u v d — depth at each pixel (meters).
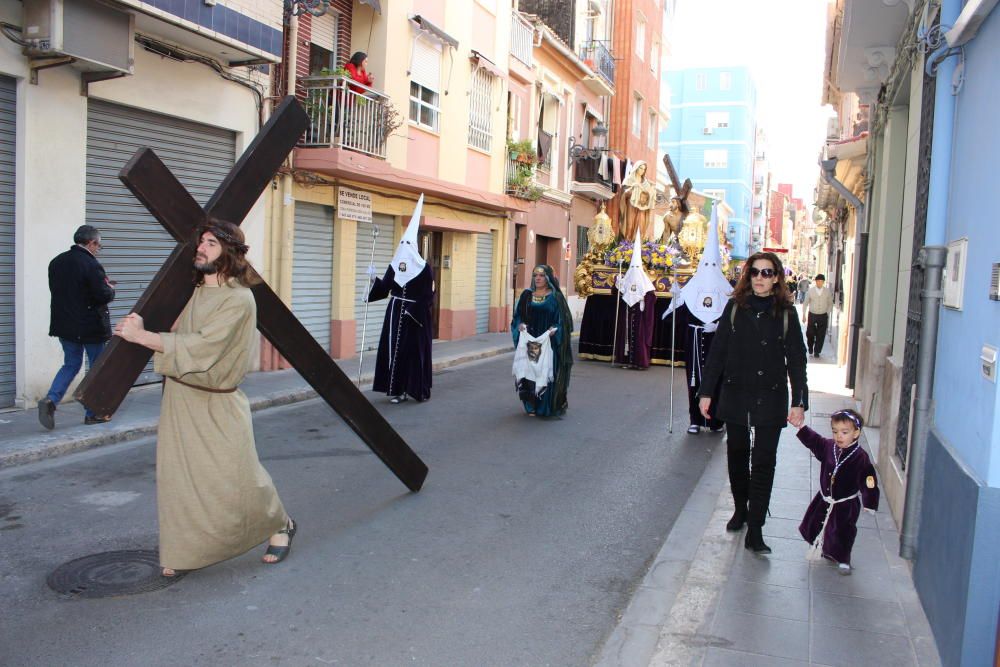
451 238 18.66
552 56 24.50
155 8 8.98
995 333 3.40
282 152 4.88
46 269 8.87
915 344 5.73
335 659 3.87
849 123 22.67
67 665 3.70
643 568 5.27
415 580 4.87
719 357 5.55
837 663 3.83
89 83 9.19
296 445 8.16
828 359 19.50
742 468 5.70
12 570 4.73
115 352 3.91
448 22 17.05
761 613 4.40
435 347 17.25
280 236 12.74
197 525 4.40
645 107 34.97
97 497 6.18
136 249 10.16
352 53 14.87
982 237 3.74
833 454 5.10
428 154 16.77
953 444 4.03
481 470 7.47
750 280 5.46
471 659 3.94
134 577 4.69
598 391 12.52
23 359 8.71
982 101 3.94
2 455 6.90
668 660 3.86
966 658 3.36
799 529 5.32
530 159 21.30
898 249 9.51
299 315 13.62
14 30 8.19
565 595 4.77
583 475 7.49
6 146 8.49
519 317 10.05
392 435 6.20
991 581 3.31
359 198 14.59
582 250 29.05
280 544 5.04
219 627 4.13
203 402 4.38
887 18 8.22
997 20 3.71
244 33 10.38
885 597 4.63
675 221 17.27
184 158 10.82
